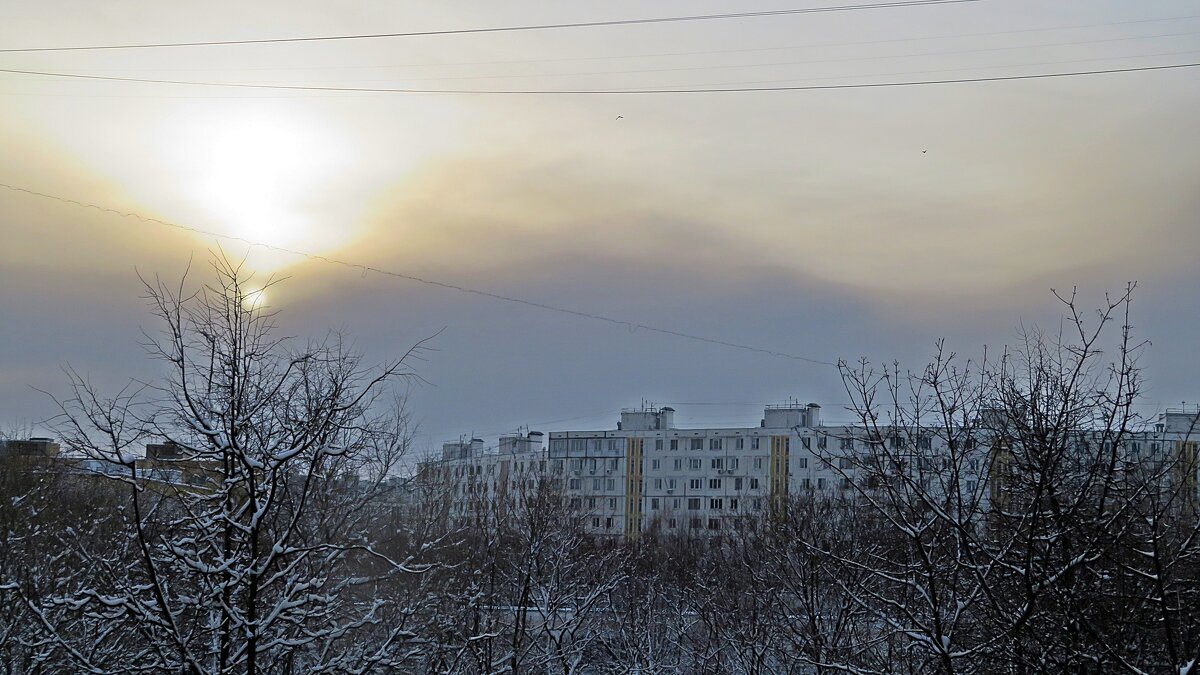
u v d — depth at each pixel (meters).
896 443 12.47
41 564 14.77
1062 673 10.71
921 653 13.80
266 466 11.87
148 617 10.94
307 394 12.96
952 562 12.42
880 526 16.23
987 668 12.11
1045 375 11.64
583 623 21.73
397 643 13.12
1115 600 11.25
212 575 11.88
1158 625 11.17
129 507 14.58
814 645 15.53
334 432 12.64
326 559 12.58
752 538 32.12
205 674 10.84
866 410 12.05
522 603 20.05
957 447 11.98
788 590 19.33
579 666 21.81
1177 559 10.44
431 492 21.17
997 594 11.99
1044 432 11.20
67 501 16.39
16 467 16.39
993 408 12.24
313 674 12.06
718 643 21.30
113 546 13.89
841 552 16.31
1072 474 11.94
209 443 12.01
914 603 13.19
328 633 11.83
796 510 24.48
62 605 11.35
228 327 12.37
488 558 20.47
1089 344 11.42
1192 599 10.96
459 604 18.31
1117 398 10.80
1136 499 10.69
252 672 10.99
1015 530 11.43
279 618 11.57
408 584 16.12
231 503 12.13
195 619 11.88
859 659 15.04
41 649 13.34
